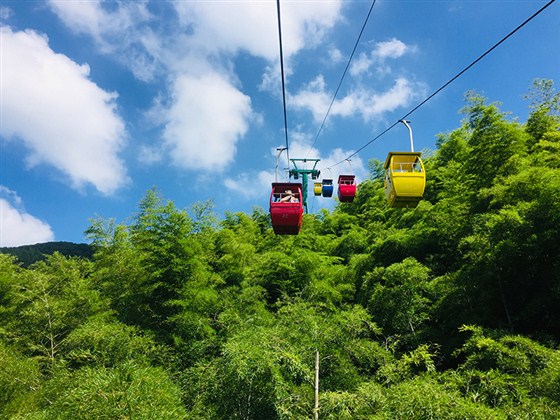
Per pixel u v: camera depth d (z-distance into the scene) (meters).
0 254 21.14
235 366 9.47
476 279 11.84
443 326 12.53
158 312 13.70
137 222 17.05
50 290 15.51
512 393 7.27
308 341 11.06
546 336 9.41
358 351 11.16
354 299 16.67
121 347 11.01
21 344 14.32
